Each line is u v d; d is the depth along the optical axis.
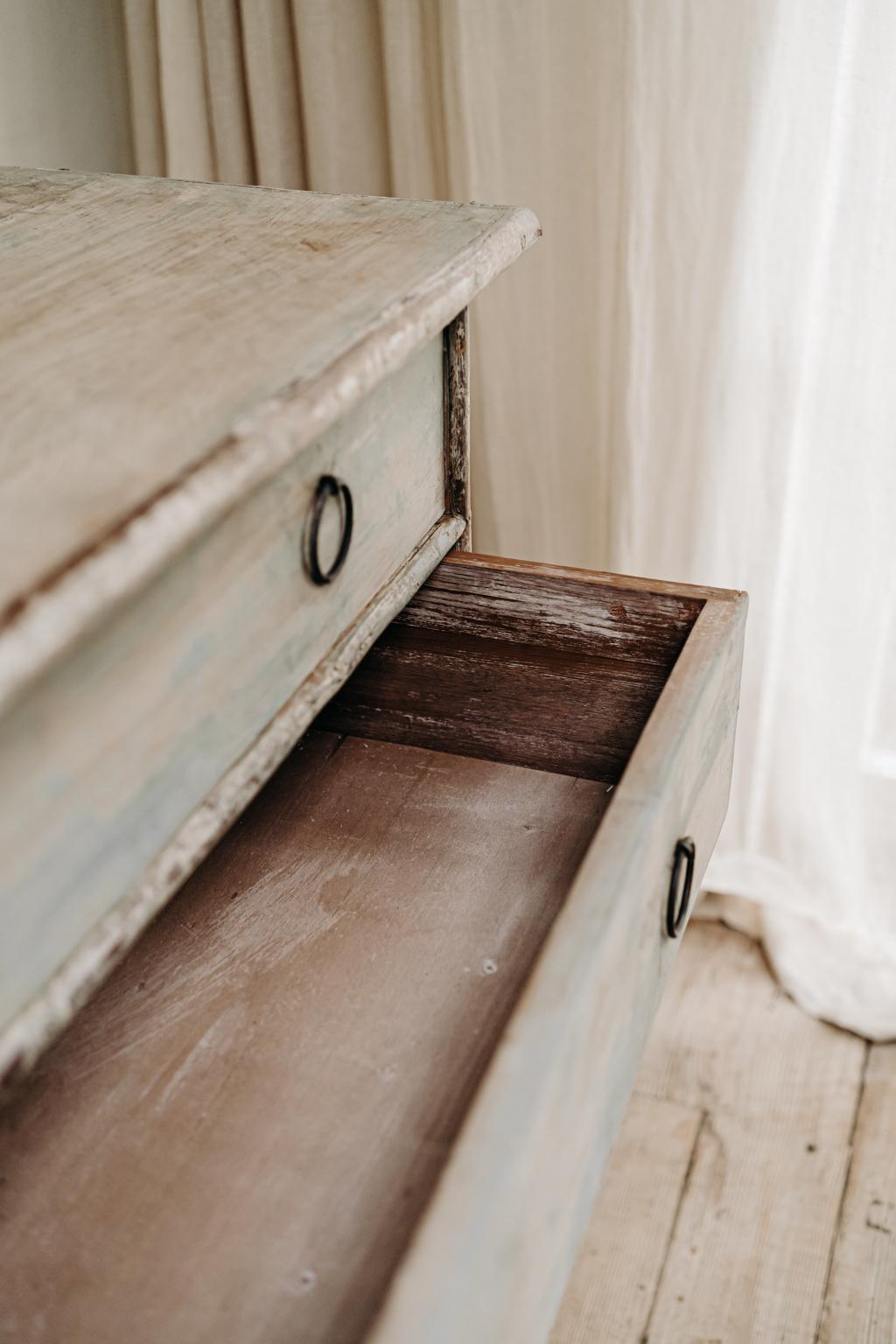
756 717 1.35
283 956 0.67
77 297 0.60
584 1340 1.03
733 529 1.26
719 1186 1.16
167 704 0.50
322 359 0.53
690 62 1.05
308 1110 0.58
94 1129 0.57
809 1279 1.07
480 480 1.35
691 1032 1.33
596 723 0.82
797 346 1.15
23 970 0.43
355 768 0.84
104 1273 0.51
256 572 0.55
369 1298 0.50
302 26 1.13
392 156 1.19
